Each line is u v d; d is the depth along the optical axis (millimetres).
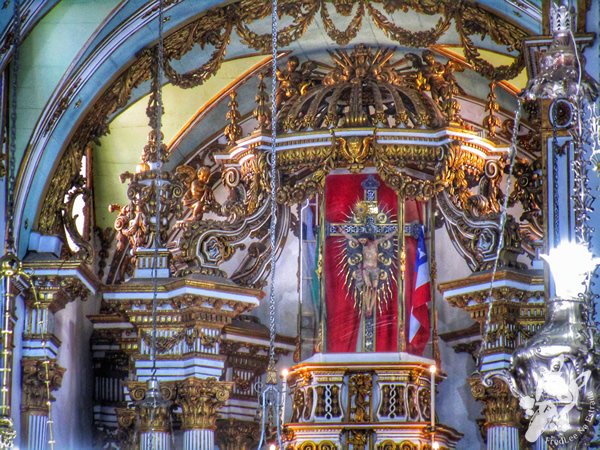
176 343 34250
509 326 33344
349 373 34156
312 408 33906
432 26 34969
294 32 34469
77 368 36344
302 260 35188
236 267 37281
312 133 34750
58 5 33281
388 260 34812
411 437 33438
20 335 33156
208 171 35562
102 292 35125
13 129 28750
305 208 35469
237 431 35812
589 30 27484
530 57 27422
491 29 33531
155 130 34719
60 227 34188
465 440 36031
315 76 37312
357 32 35938
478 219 34094
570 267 20328
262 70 37312
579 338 20016
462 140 34594
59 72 33375
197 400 33875
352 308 34656
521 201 34438
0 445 25094
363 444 33562
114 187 38531
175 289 34000
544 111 27766
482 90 37531
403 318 34562
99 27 33344
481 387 33312
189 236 34500
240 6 34250
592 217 27109
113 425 37500
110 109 34750
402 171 34938
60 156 34062
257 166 35000
